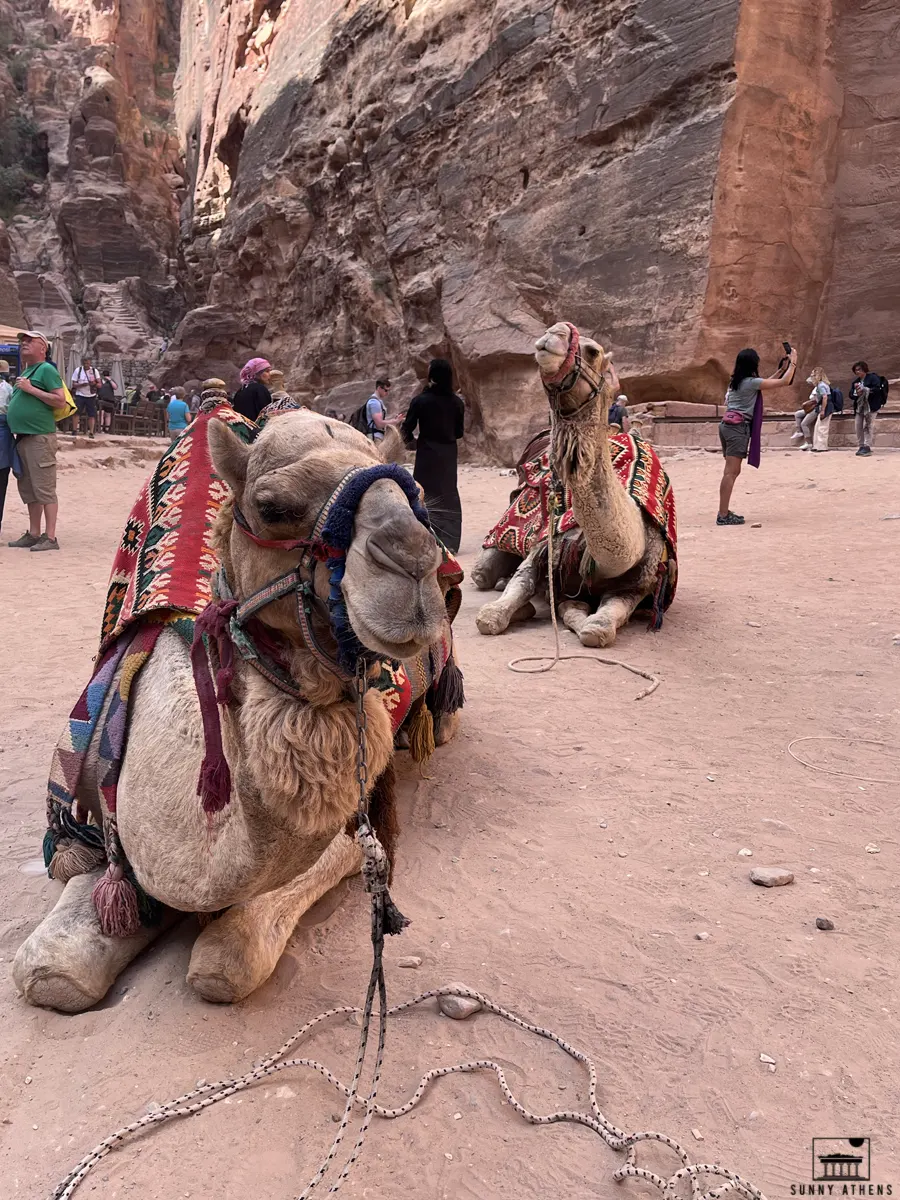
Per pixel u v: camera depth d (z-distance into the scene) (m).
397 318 36.81
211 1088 2.83
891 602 8.46
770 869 4.04
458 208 33.16
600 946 3.58
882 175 25.61
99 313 68.88
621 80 26.80
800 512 13.64
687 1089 2.82
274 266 47.28
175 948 3.56
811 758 5.30
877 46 25.44
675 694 6.47
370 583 2.33
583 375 6.44
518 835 4.51
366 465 2.58
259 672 2.64
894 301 25.50
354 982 3.40
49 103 82.12
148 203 74.88
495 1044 3.07
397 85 37.88
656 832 4.50
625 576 7.98
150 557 3.75
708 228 24.47
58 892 4.03
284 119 46.94
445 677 4.82
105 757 3.36
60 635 8.28
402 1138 2.67
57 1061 3.00
